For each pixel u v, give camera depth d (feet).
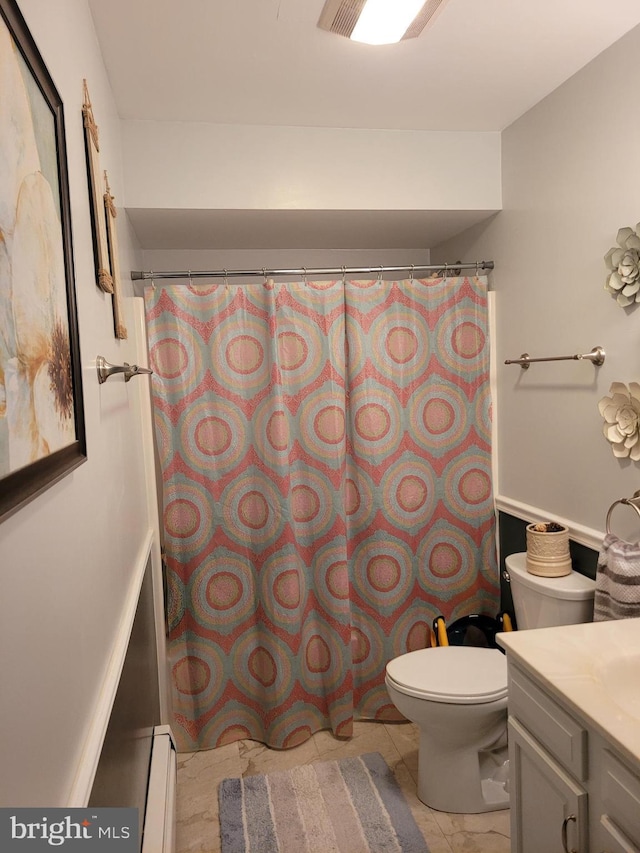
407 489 8.52
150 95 6.85
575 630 5.00
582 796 4.04
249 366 8.04
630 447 6.05
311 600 8.45
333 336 8.17
